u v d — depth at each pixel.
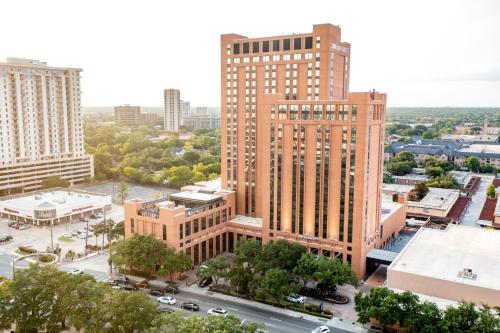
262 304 122.19
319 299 126.06
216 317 89.25
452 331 90.00
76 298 98.25
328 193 142.50
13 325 109.62
